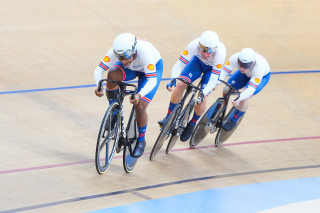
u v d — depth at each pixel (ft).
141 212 43.21
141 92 46.39
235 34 98.84
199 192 49.29
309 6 114.73
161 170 53.42
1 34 84.23
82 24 92.27
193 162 57.00
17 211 40.78
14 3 95.55
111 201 44.62
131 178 50.24
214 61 55.52
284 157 61.57
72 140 56.34
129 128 49.93
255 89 58.29
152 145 58.85
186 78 57.67
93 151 54.49
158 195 47.34
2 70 73.41
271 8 111.04
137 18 97.86
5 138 54.44
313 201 49.62
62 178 47.67
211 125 59.52
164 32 94.73
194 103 57.21
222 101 59.26
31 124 58.65
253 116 71.56
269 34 101.40
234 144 63.62
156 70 50.37
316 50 99.66
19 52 79.71
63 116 62.08
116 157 54.39
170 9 103.35
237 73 61.62
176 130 55.67
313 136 68.39
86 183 47.34
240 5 110.01
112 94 50.31
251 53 55.52
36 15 92.53
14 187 44.78
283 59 93.81
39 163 50.06
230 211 45.44
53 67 77.05
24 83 70.54
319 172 58.75
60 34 87.61
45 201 43.04
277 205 47.67
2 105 62.64
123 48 43.39
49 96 67.46
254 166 58.34
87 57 82.12
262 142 64.90
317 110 76.69
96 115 63.93
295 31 104.42
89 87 72.38
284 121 71.56
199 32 96.99
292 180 55.52
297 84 84.89
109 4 101.14
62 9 96.37
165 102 71.05
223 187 51.39
